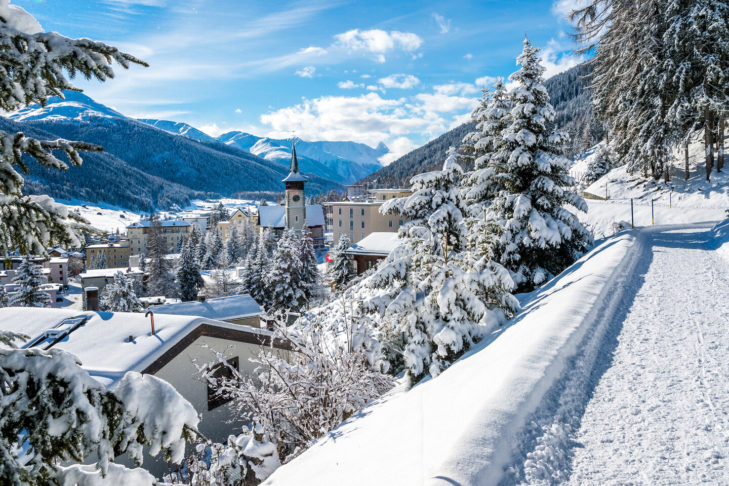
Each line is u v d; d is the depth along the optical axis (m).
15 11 3.00
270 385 11.50
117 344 11.84
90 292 20.66
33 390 2.95
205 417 13.00
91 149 3.08
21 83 2.89
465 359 9.23
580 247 19.25
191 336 12.51
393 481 4.38
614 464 4.63
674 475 4.37
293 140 114.25
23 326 13.14
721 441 4.88
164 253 84.12
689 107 30.53
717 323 8.66
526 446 4.92
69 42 2.97
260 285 51.69
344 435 7.11
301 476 5.56
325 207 173.38
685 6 30.70
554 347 7.52
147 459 10.70
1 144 2.82
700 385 6.24
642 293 11.34
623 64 34.66
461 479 4.11
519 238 17.73
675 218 30.80
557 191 17.30
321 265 80.12
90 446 2.94
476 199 20.00
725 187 30.94
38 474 2.92
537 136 18.00
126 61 3.20
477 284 11.42
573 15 35.41
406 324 11.30
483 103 21.81
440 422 5.70
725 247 15.55
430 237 16.05
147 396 3.35
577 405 5.99
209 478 7.98
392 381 12.23
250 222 153.25
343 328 13.41
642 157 34.84
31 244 3.10
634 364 7.19
